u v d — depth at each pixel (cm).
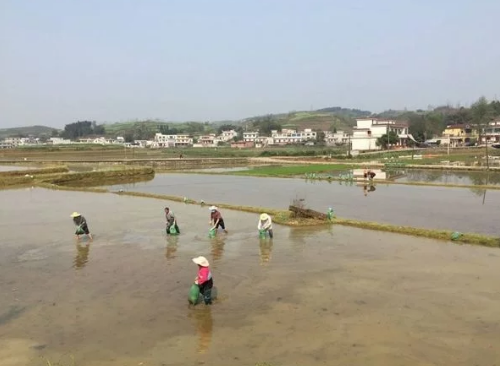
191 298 1210
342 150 11700
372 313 1145
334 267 1550
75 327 1084
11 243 1961
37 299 1272
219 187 4572
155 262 1639
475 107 13775
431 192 3919
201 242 1950
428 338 1004
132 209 2958
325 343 984
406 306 1188
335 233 2122
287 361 908
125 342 1002
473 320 1097
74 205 3166
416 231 2078
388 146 11200
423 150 10144
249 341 999
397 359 912
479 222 2483
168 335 1035
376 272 1486
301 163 8256
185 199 3344
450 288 1323
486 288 1320
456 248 1814
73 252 1795
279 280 1414
